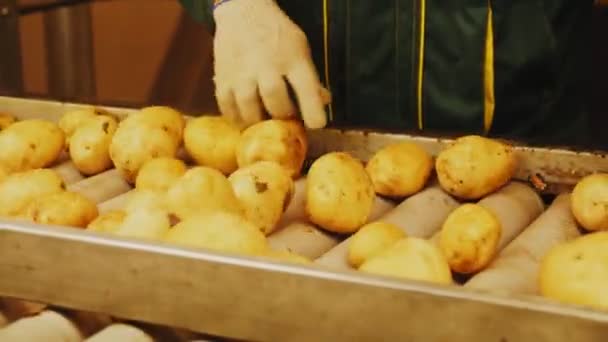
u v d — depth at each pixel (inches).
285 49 42.2
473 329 23.0
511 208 37.4
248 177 34.5
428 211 37.4
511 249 33.7
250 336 25.5
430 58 54.6
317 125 40.9
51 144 41.6
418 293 23.3
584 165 39.1
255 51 41.9
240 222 28.9
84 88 88.7
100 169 41.9
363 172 36.8
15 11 66.9
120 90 107.8
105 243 26.4
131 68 107.4
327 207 35.1
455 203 38.6
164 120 41.2
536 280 31.0
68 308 28.0
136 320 27.0
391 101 56.6
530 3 52.7
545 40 53.2
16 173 38.6
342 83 57.3
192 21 102.7
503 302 22.5
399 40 54.7
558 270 27.1
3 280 28.1
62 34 85.9
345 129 42.6
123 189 40.6
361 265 30.5
